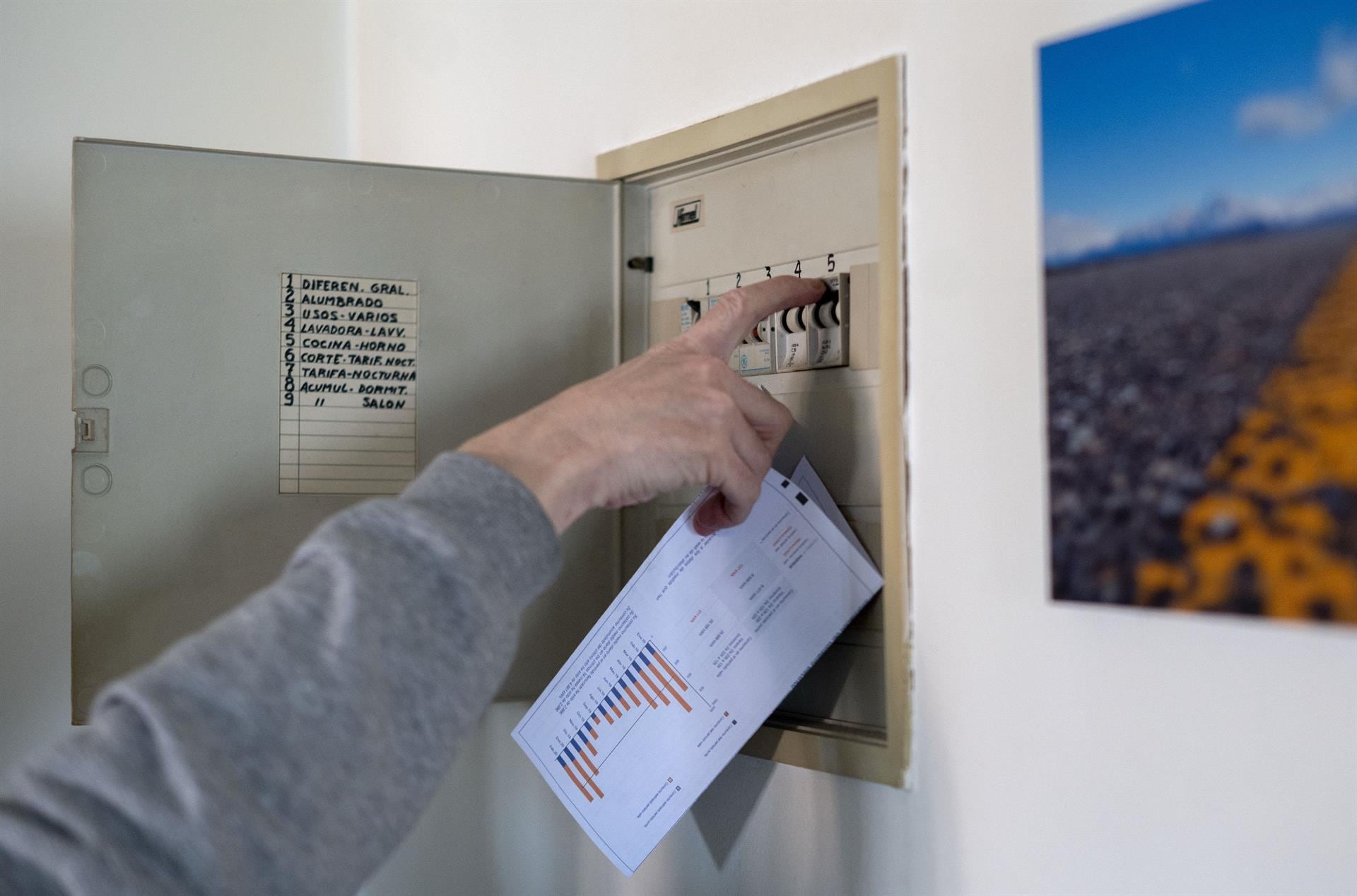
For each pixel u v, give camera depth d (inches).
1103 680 21.8
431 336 32.5
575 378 34.3
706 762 27.3
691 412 23.4
